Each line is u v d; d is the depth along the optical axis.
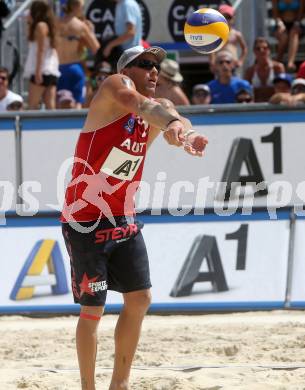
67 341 17.61
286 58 32.06
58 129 21.88
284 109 21.62
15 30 31.97
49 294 21.42
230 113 21.72
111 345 16.83
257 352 15.79
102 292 11.17
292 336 17.30
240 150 21.72
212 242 21.47
